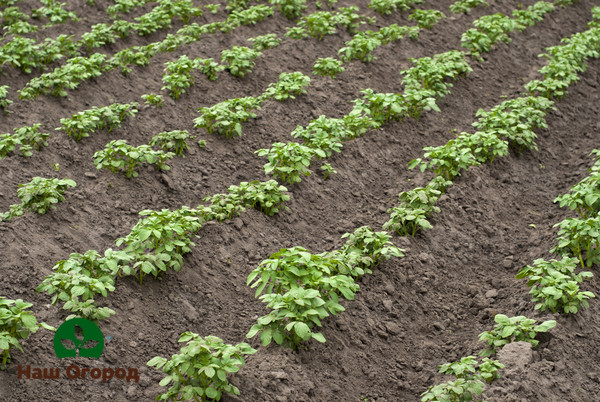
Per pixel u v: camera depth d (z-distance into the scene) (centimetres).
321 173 1051
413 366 700
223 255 830
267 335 622
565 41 1596
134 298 728
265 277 654
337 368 669
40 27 1573
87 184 966
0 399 570
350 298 659
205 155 1078
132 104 1132
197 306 752
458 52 1424
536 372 629
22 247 774
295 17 1691
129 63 1341
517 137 1135
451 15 1819
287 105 1233
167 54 1421
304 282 659
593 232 760
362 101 1176
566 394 622
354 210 1003
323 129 1097
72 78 1187
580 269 790
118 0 1652
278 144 982
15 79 1245
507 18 1655
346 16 1603
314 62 1452
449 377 662
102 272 707
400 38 1541
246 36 1546
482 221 973
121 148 940
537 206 1049
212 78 1298
